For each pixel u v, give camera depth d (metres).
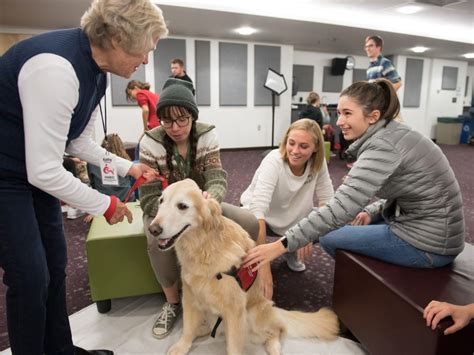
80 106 1.00
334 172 5.19
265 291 1.51
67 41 0.91
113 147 2.91
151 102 3.88
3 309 1.75
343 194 1.30
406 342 1.16
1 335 1.56
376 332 1.31
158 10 0.99
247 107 7.30
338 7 5.00
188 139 1.63
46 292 1.06
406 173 1.30
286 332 1.50
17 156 0.94
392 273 1.31
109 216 1.08
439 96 9.59
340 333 1.59
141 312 1.73
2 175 0.94
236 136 7.38
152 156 1.61
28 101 0.84
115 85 6.13
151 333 1.57
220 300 1.28
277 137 7.76
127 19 0.90
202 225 1.25
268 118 7.55
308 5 4.92
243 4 4.79
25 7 4.46
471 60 9.55
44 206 1.12
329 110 7.50
